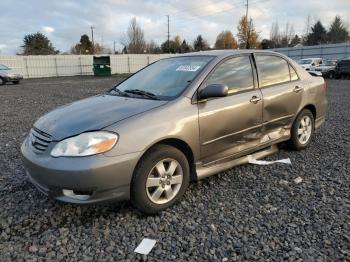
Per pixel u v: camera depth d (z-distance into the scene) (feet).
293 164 15.65
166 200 11.46
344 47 126.93
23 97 49.01
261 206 11.64
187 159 12.28
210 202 12.00
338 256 8.82
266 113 14.76
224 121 12.84
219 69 13.42
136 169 10.64
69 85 75.97
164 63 15.21
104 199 10.15
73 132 10.39
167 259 8.89
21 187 13.56
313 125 18.11
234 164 13.87
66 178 9.85
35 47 249.34
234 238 9.77
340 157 16.65
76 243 9.70
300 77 17.21
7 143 20.51
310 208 11.43
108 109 11.63
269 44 203.92
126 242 9.70
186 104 11.89
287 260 8.72
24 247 9.54
